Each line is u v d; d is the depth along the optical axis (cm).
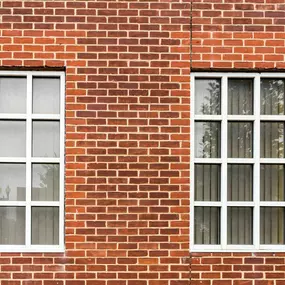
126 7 395
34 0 393
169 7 396
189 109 394
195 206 403
